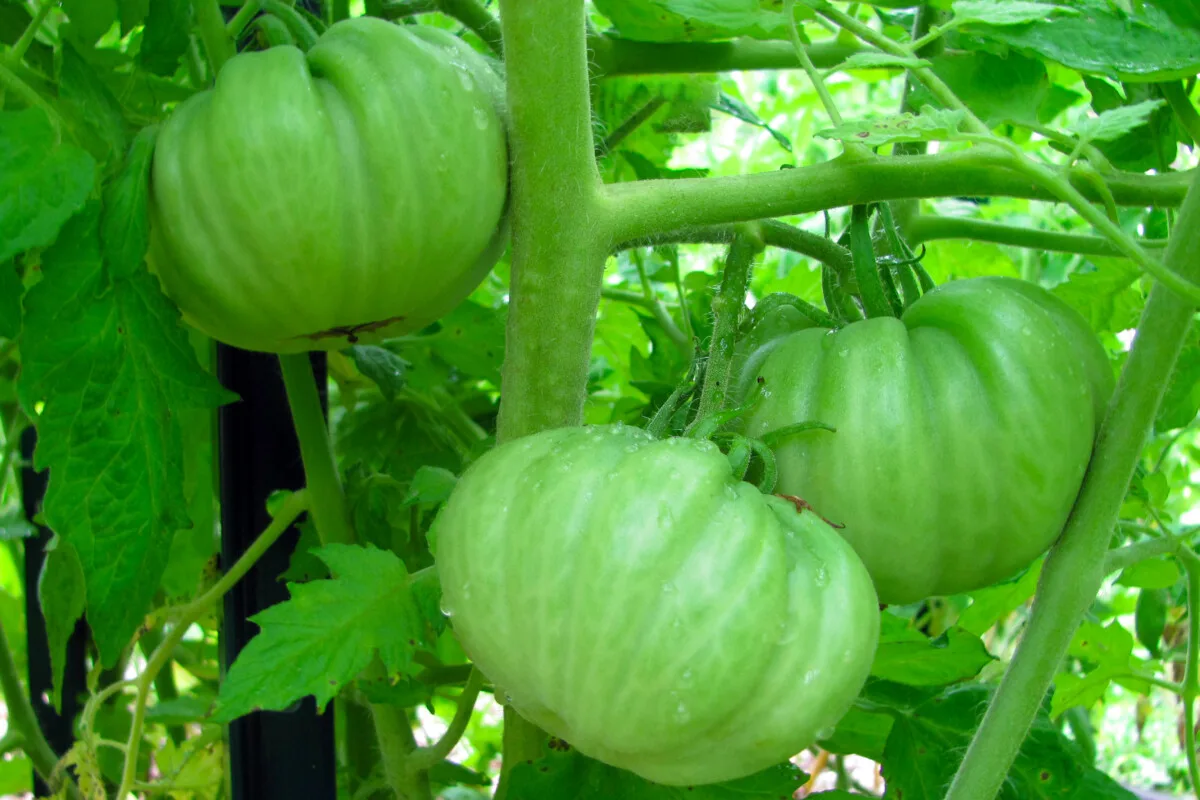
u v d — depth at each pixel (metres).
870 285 0.53
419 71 0.50
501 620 0.47
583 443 0.48
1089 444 0.52
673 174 0.71
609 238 0.51
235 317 0.52
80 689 0.73
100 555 0.49
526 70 0.50
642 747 0.46
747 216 0.52
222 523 0.61
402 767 0.62
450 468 0.70
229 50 0.54
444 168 0.50
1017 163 0.49
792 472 0.51
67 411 0.48
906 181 0.52
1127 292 0.70
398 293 0.52
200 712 0.71
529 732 0.57
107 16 0.56
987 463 0.50
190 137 0.50
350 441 0.70
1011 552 0.52
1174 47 0.51
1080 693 0.67
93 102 0.50
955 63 0.58
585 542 0.46
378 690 0.56
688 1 0.51
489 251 0.54
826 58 0.67
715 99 0.71
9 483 0.93
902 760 0.58
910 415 0.50
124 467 0.49
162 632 0.77
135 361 0.49
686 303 0.76
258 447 0.61
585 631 0.45
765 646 0.45
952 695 0.59
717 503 0.46
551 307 0.51
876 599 0.48
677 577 0.45
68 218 0.48
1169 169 0.58
